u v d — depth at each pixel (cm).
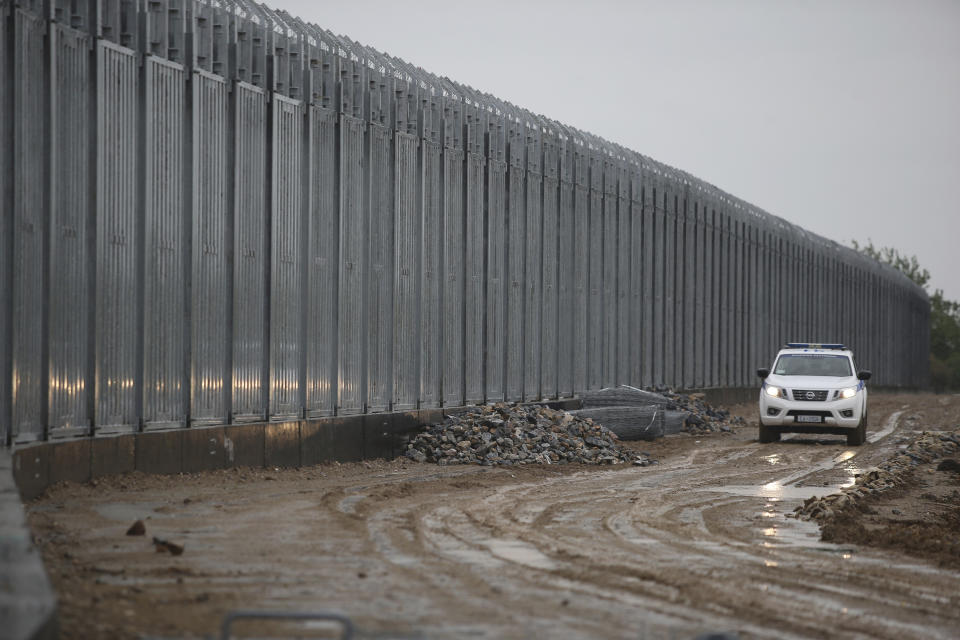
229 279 4541
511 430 5706
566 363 7850
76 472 3634
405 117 5775
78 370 3772
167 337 4191
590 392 7562
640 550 2962
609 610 2175
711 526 3525
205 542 2789
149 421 4094
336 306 5212
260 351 4719
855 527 3509
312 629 1945
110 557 2533
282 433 4706
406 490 4169
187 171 4303
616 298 8775
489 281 6700
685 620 2125
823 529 3441
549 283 7588
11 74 3459
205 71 4394
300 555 2656
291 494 3850
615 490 4484
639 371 9262
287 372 4878
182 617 1991
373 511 3512
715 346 11225
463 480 4622
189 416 4284
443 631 1948
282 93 4866
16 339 3462
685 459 6094
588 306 8256
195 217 4325
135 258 4041
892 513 4053
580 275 8081
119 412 3947
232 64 4581
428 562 2620
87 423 3809
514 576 2481
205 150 4391
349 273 5306
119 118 3947
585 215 8156
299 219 4962
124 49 3972
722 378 11450
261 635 1897
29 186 3534
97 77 3831
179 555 2589
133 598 2117
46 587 1714
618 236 8819
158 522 3075
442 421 5972
